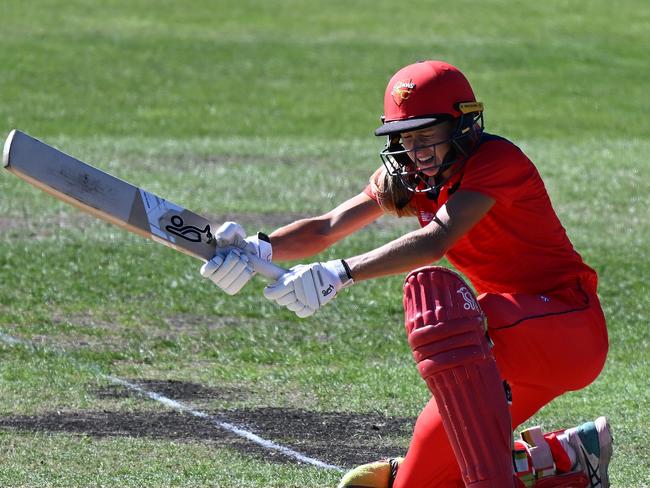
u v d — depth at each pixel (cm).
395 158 1658
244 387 2638
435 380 1505
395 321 3375
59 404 2428
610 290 3734
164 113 8431
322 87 9656
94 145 6744
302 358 2962
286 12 12888
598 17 12769
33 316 3291
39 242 4225
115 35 11381
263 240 1652
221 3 13238
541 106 8969
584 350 1590
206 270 1586
